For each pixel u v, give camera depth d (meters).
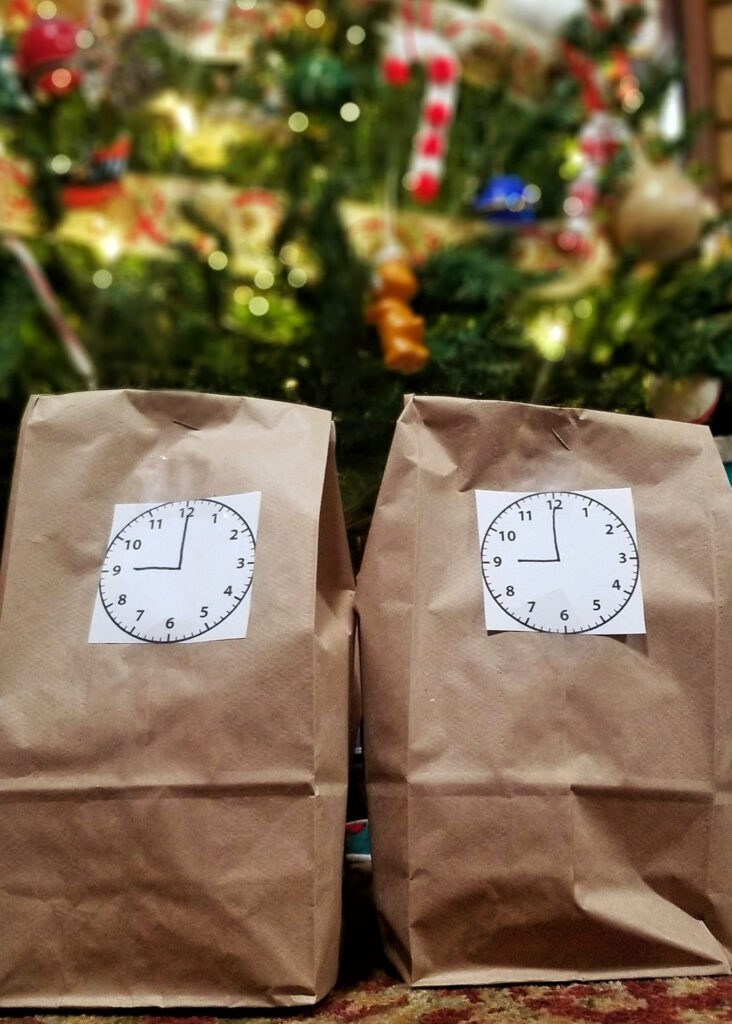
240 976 0.28
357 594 0.33
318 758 0.30
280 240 0.67
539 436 0.34
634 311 0.70
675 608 0.32
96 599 0.31
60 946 0.29
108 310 0.72
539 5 0.85
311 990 0.28
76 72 0.69
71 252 0.79
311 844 0.29
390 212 0.71
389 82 0.77
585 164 0.73
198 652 0.30
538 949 0.30
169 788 0.29
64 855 0.29
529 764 0.30
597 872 0.30
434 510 0.32
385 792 0.31
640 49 0.98
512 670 0.31
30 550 0.32
